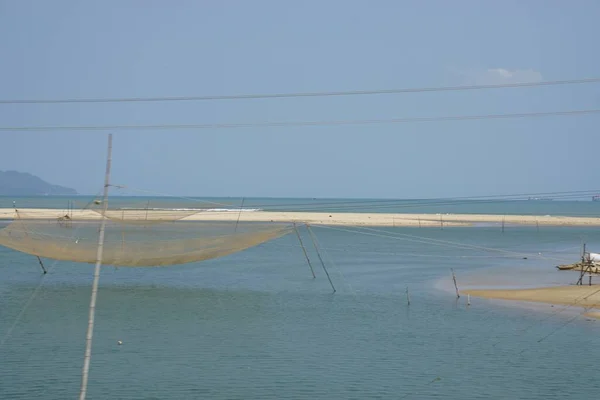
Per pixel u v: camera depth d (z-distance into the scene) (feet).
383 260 164.76
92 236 124.47
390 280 127.85
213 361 67.77
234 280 126.31
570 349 73.72
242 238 108.37
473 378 63.05
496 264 158.20
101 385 59.93
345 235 259.80
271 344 74.95
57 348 72.02
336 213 395.34
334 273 138.00
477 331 82.33
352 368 65.82
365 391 59.00
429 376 63.57
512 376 63.77
